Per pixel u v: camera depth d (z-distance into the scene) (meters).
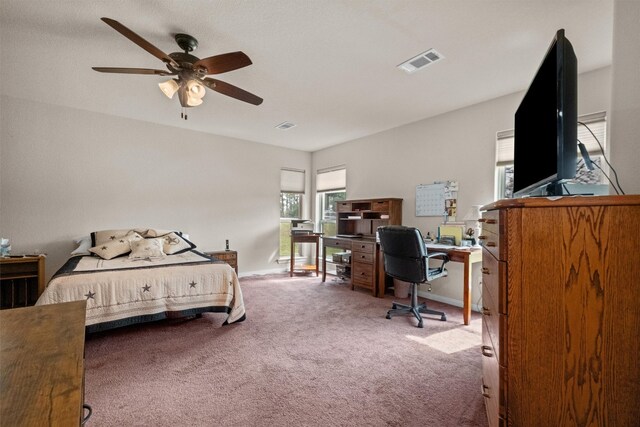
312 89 3.04
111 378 1.88
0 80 2.88
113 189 3.91
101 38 2.18
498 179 3.24
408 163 4.16
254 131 4.59
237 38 2.16
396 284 3.80
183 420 1.50
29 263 2.98
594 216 0.91
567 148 1.11
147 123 4.15
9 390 0.59
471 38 2.14
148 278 2.50
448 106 3.49
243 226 5.05
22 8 1.85
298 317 3.03
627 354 0.88
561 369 0.95
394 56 2.39
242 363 2.08
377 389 1.79
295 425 1.48
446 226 3.51
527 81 2.82
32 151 3.40
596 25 1.96
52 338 0.82
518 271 0.99
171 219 4.36
